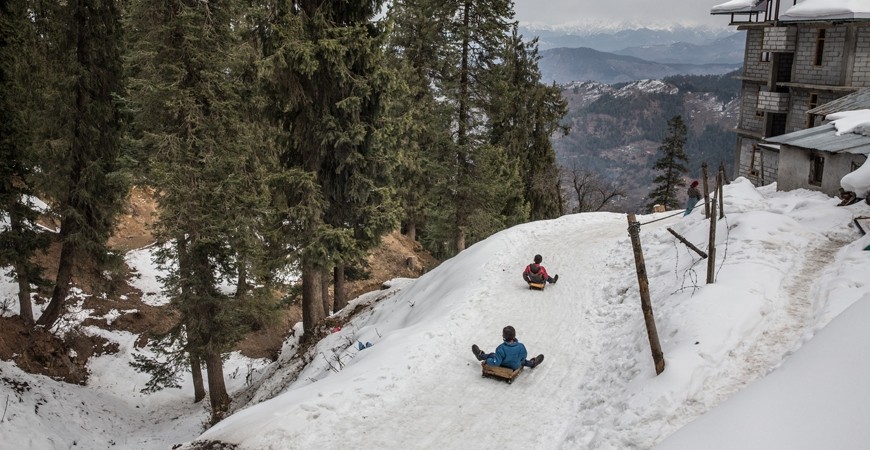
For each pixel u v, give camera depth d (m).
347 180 20.50
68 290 26.88
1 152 17.19
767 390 6.56
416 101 30.02
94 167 21.59
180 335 19.50
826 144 17.45
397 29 29.20
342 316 24.77
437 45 28.98
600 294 14.80
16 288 26.02
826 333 7.21
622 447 7.82
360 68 19.28
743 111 36.06
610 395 9.65
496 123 34.16
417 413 10.05
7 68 16.66
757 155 34.41
